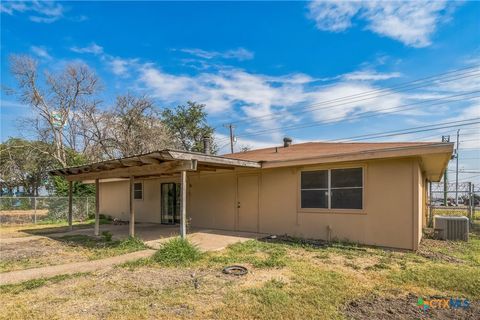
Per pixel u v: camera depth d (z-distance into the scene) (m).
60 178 19.16
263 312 3.75
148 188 15.90
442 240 9.28
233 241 8.76
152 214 15.59
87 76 25.36
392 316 3.66
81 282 5.02
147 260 6.41
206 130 30.41
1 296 4.39
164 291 4.51
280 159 9.69
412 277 5.14
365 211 8.23
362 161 8.34
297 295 4.32
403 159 7.70
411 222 7.50
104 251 7.63
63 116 25.34
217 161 8.35
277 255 6.79
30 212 16.92
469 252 7.41
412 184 7.54
